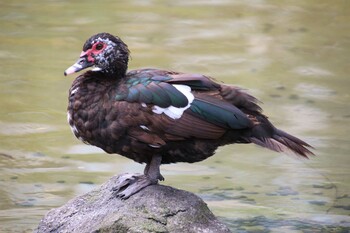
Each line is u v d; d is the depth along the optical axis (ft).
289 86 54.29
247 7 69.92
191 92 30.27
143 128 30.19
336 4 70.79
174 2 71.10
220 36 62.69
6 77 55.21
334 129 48.37
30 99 52.16
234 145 48.03
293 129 48.26
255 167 44.96
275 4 70.79
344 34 63.77
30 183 42.24
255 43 61.46
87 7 69.36
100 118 30.53
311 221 38.65
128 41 60.90
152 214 30.22
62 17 66.49
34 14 67.21
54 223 32.09
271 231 37.50
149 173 31.22
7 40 61.36
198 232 30.09
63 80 54.90
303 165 45.19
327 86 54.49
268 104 51.47
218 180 43.19
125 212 30.37
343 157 45.65
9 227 37.52
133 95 30.30
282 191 42.01
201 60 57.67
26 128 48.57
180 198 30.86
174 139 30.12
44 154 45.65
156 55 58.13
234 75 55.31
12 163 44.52
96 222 30.78
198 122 29.91
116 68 31.12
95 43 31.17
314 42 62.18
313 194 41.73
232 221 38.40
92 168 44.06
